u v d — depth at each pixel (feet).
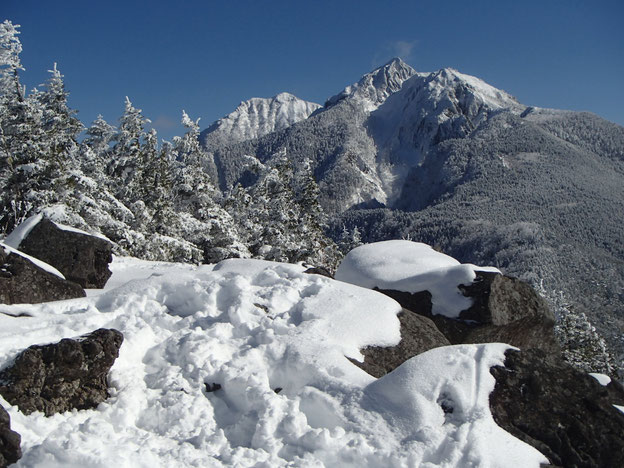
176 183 128.26
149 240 104.83
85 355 21.71
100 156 119.44
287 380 24.22
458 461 18.65
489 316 35.14
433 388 21.48
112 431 19.90
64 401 21.21
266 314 29.30
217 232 122.93
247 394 22.56
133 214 106.01
